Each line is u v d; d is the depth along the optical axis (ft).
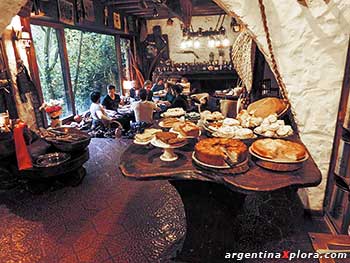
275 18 6.51
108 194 9.29
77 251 6.52
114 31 21.44
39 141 10.95
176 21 26.99
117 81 23.91
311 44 6.55
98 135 15.61
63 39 15.46
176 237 6.90
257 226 7.08
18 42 11.53
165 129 6.50
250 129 6.47
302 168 4.65
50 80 15.02
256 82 11.75
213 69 26.55
